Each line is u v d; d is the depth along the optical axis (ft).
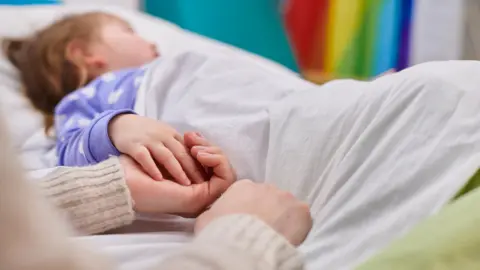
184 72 3.43
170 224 2.53
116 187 2.29
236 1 6.05
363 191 2.24
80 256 0.98
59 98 3.96
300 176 2.56
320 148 2.56
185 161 2.62
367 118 2.48
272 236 1.49
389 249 1.77
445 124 2.23
